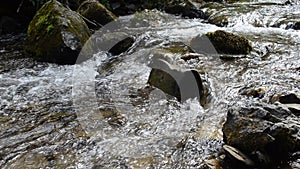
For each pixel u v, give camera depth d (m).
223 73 5.50
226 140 4.21
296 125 4.13
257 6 9.22
